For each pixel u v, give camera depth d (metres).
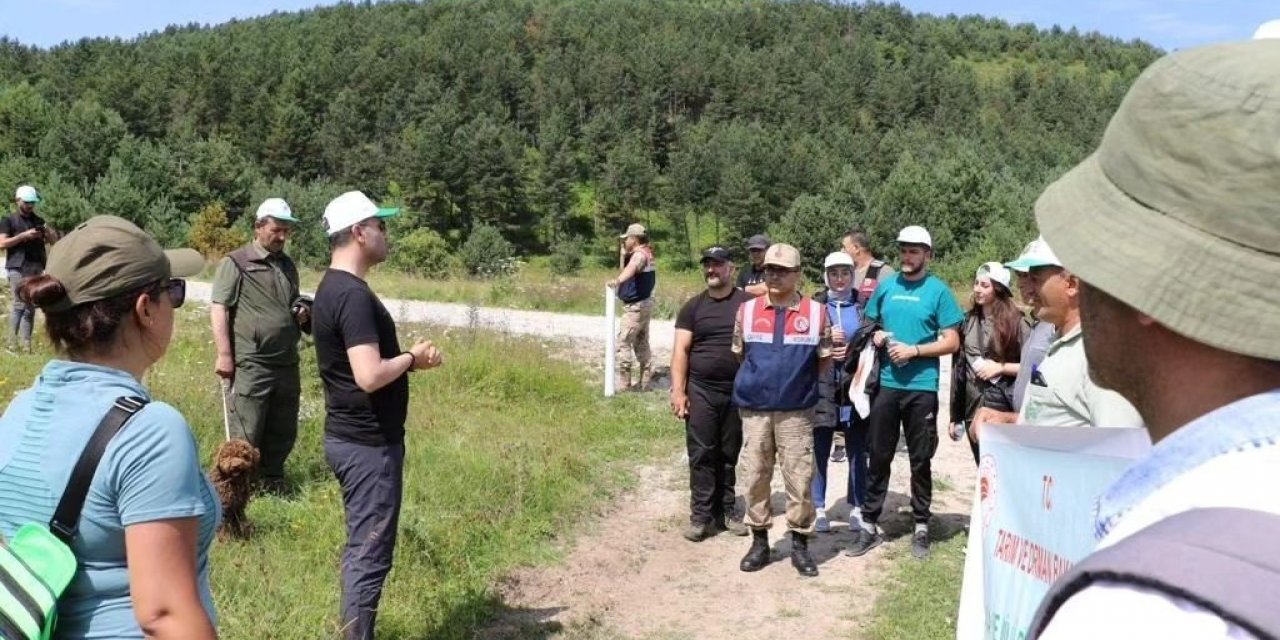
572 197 93.19
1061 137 110.38
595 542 6.03
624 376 10.54
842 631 4.85
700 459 6.14
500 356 10.21
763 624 4.93
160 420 1.82
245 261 5.75
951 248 61.53
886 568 5.69
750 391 5.48
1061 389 3.17
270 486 6.02
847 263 6.54
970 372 5.78
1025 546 1.97
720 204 85.69
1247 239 0.74
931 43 161.38
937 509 6.77
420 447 7.05
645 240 10.25
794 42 147.75
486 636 4.65
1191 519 0.71
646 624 4.91
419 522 5.41
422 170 86.69
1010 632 2.01
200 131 100.56
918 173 64.31
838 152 97.25
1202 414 0.80
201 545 1.93
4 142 75.69
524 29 145.75
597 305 20.30
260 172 83.50
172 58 111.06
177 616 1.76
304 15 158.50
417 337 11.27
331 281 3.76
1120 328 0.84
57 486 1.74
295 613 4.19
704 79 124.75
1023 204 63.25
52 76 112.06
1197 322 0.76
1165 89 0.80
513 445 7.33
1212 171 0.76
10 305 11.15
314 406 7.77
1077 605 0.72
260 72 113.88
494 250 68.31
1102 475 1.72
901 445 8.47
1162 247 0.78
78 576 1.76
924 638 4.70
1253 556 0.66
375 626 4.20
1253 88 0.75
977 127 114.31
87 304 1.86
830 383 6.17
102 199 58.34
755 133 99.88
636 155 91.69
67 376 1.87
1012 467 2.03
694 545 6.07
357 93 112.25
